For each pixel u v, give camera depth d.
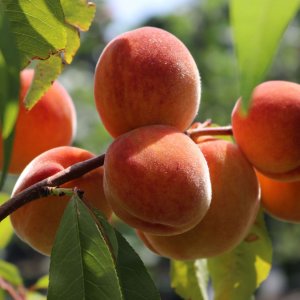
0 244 0.64
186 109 0.41
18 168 0.51
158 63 0.40
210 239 0.41
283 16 0.22
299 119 0.41
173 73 0.40
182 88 0.40
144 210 0.37
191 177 0.37
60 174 0.40
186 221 0.37
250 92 0.23
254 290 0.52
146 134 0.38
